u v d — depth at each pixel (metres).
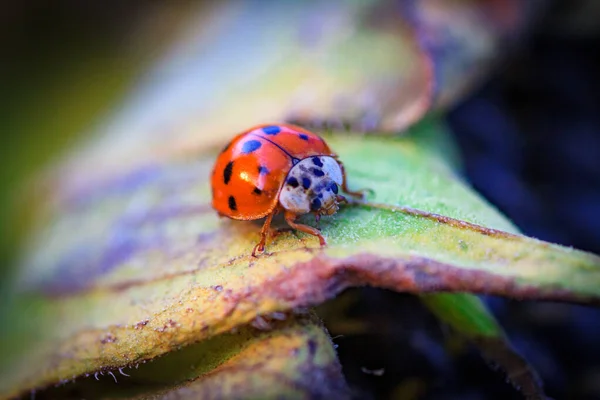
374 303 0.06
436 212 0.05
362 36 0.07
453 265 0.05
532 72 0.08
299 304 0.05
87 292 0.06
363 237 0.05
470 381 0.06
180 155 0.07
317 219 0.05
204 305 0.05
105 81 0.09
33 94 0.09
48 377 0.06
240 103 0.07
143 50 0.09
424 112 0.06
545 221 0.07
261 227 0.06
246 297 0.05
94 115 0.09
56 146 0.09
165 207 0.06
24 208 0.08
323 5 0.07
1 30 0.10
